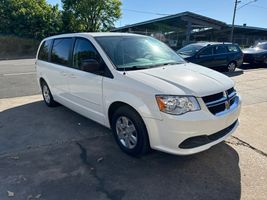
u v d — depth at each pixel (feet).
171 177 9.98
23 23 91.40
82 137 13.64
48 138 13.55
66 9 111.04
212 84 10.49
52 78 16.98
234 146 12.48
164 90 9.63
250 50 46.06
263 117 16.74
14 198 8.75
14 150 12.20
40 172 10.33
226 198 8.81
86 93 13.34
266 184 9.53
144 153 10.91
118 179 9.87
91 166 10.79
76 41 14.49
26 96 22.74
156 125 9.79
